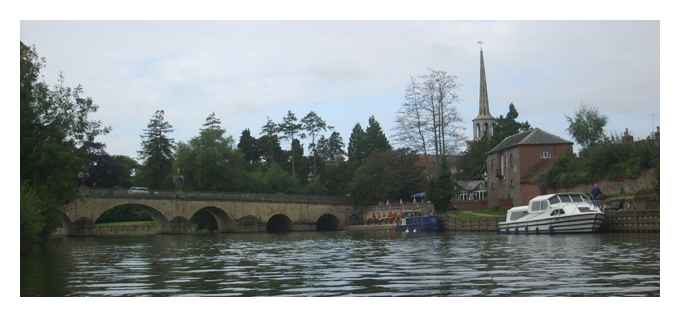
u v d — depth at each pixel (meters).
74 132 57.03
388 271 26.39
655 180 62.22
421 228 79.31
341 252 39.28
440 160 89.50
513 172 88.75
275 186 120.19
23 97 48.66
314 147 143.50
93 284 23.30
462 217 78.75
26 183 38.78
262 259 34.22
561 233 56.38
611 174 68.81
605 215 56.44
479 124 166.12
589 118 103.12
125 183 123.69
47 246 50.84
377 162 105.31
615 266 26.61
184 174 112.06
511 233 62.31
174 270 28.31
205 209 98.31
